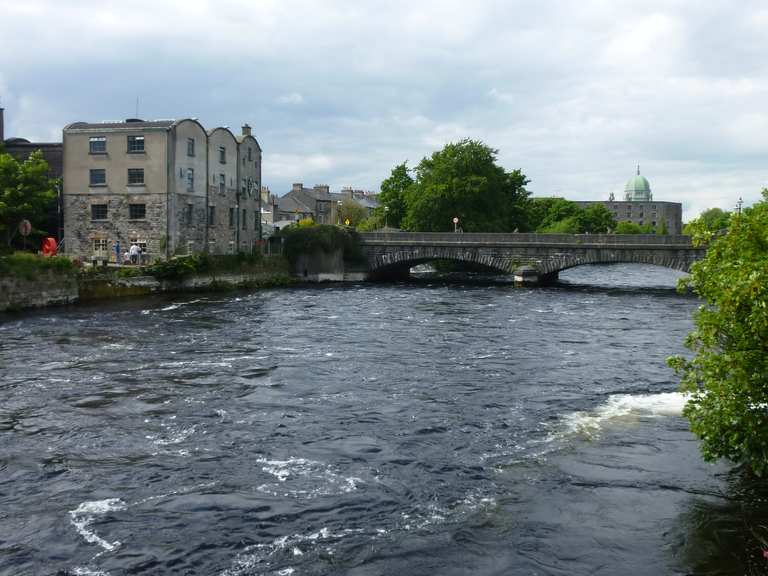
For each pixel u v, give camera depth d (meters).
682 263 60.41
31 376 22.62
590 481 13.64
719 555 10.80
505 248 65.94
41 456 15.04
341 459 14.91
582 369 24.42
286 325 35.19
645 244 61.34
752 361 11.39
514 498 12.85
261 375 23.08
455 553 10.83
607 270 111.88
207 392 20.69
